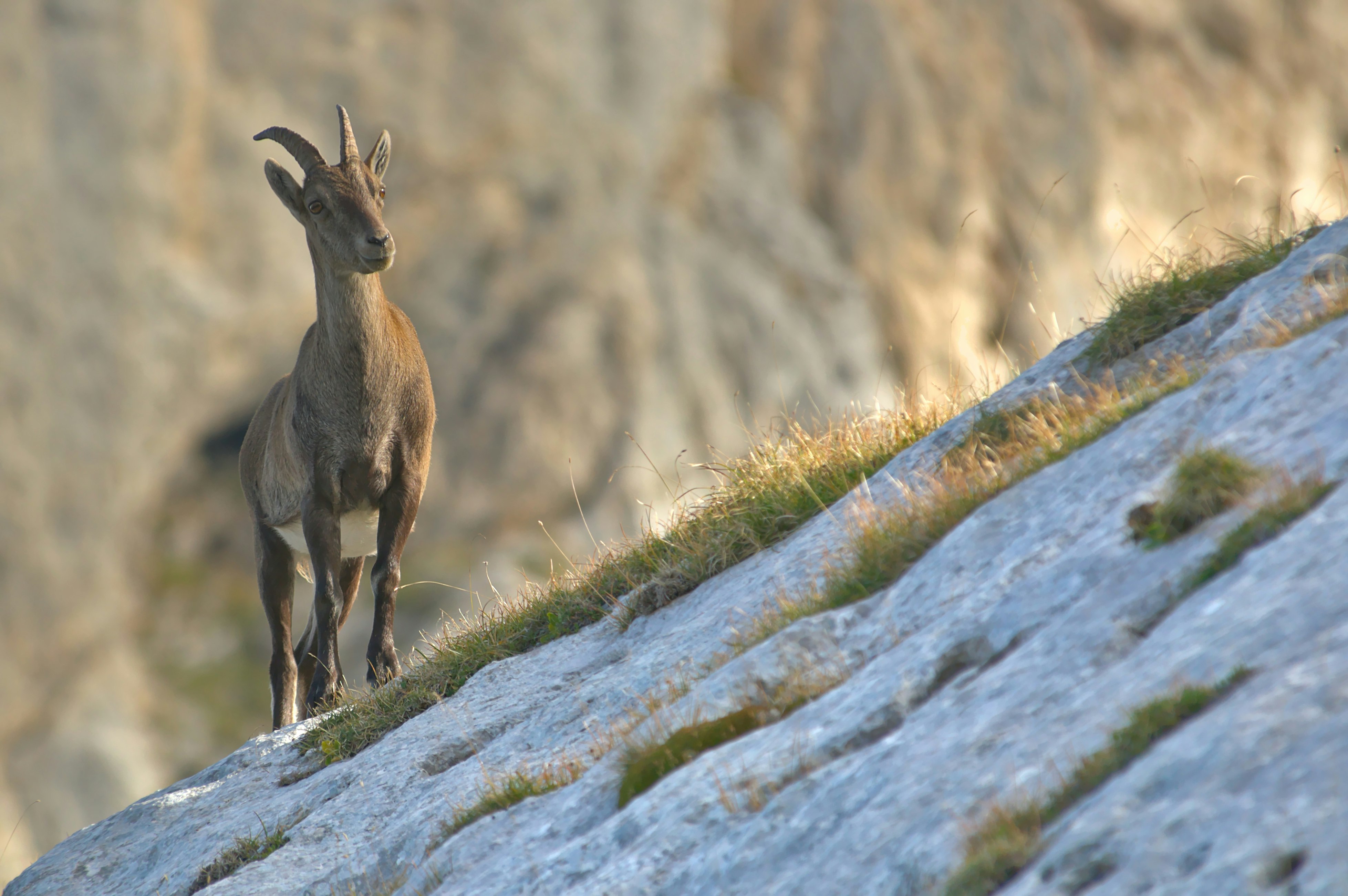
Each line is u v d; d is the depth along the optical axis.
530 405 95.62
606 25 107.75
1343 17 142.00
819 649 14.55
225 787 23.20
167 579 90.81
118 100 86.38
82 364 85.88
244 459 31.33
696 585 21.55
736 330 103.81
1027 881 7.86
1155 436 13.09
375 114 97.62
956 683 11.41
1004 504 14.31
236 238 91.44
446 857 15.28
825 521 19.98
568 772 16.33
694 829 11.66
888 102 116.69
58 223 84.62
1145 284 20.00
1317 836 6.60
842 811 10.26
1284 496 10.18
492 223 101.69
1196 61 132.12
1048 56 124.12
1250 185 131.75
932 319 113.75
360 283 25.81
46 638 83.81
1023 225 119.69
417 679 23.62
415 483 27.75
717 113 113.31
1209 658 8.84
